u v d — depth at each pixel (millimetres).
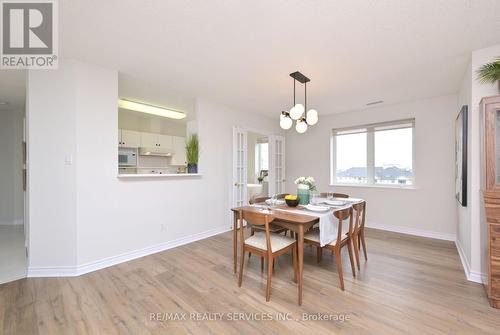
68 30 1927
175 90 3418
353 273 2393
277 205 2768
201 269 2576
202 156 3777
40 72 2396
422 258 2859
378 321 1698
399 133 4113
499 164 1897
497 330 1594
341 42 2096
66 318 1739
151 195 3084
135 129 5176
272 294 2070
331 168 4875
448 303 1911
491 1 1563
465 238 2625
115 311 1824
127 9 1675
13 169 4477
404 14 1708
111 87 2686
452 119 3527
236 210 2428
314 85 3156
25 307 1868
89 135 2525
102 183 2627
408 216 3936
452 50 2217
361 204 2686
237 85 3189
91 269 2529
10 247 3164
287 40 2076
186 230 3512
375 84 3107
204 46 2188
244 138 4469
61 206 2412
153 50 2264
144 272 2500
